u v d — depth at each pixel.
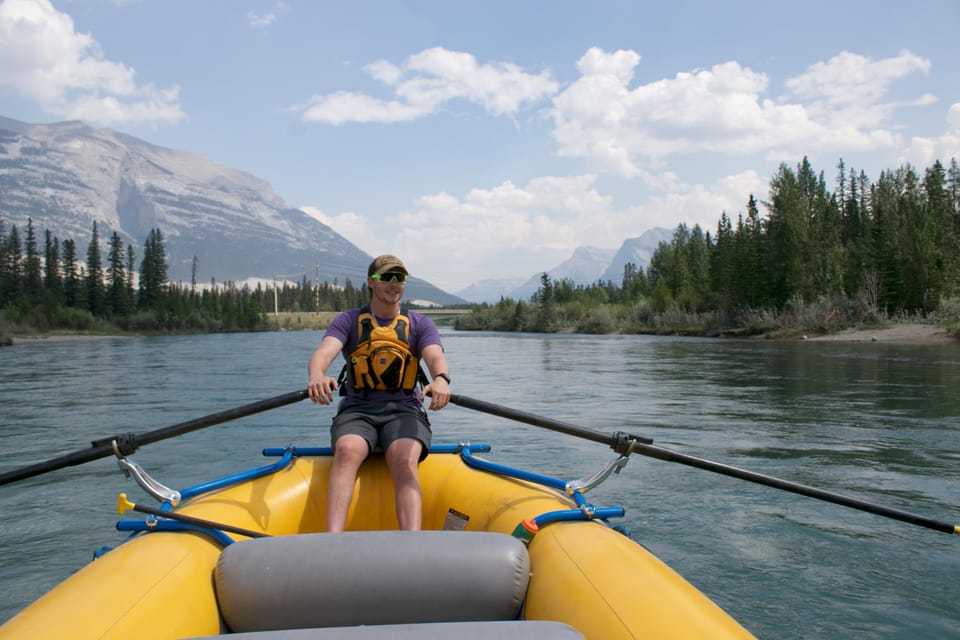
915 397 12.27
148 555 2.07
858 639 3.28
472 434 8.95
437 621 2.03
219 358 28.27
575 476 6.44
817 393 13.09
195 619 1.88
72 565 4.36
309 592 1.98
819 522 5.05
